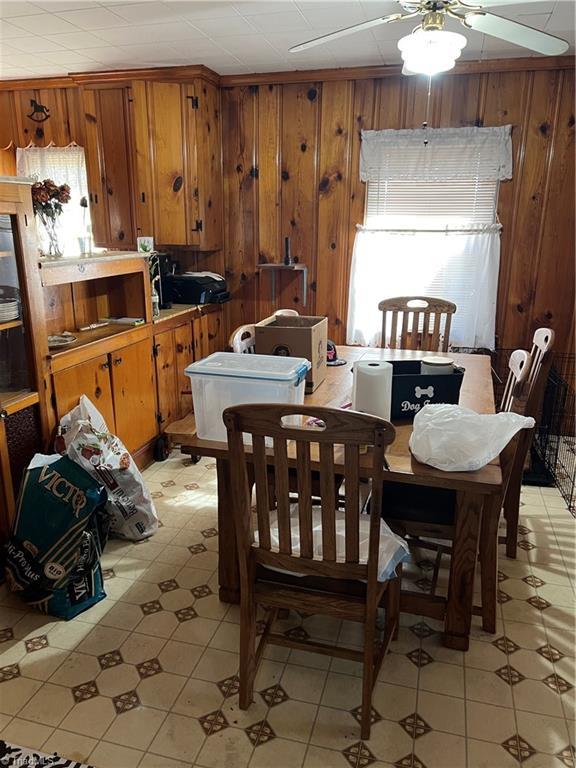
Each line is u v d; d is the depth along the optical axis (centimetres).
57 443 258
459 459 169
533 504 306
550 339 239
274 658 201
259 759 163
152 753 164
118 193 425
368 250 413
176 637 210
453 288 405
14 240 234
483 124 378
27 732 171
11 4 274
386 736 170
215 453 190
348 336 434
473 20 213
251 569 170
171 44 338
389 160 396
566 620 219
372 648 164
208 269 452
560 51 229
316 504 237
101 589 231
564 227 382
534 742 168
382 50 347
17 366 250
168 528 284
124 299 338
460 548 191
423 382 205
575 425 402
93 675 192
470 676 192
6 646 205
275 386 180
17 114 446
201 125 396
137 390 332
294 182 421
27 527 224
